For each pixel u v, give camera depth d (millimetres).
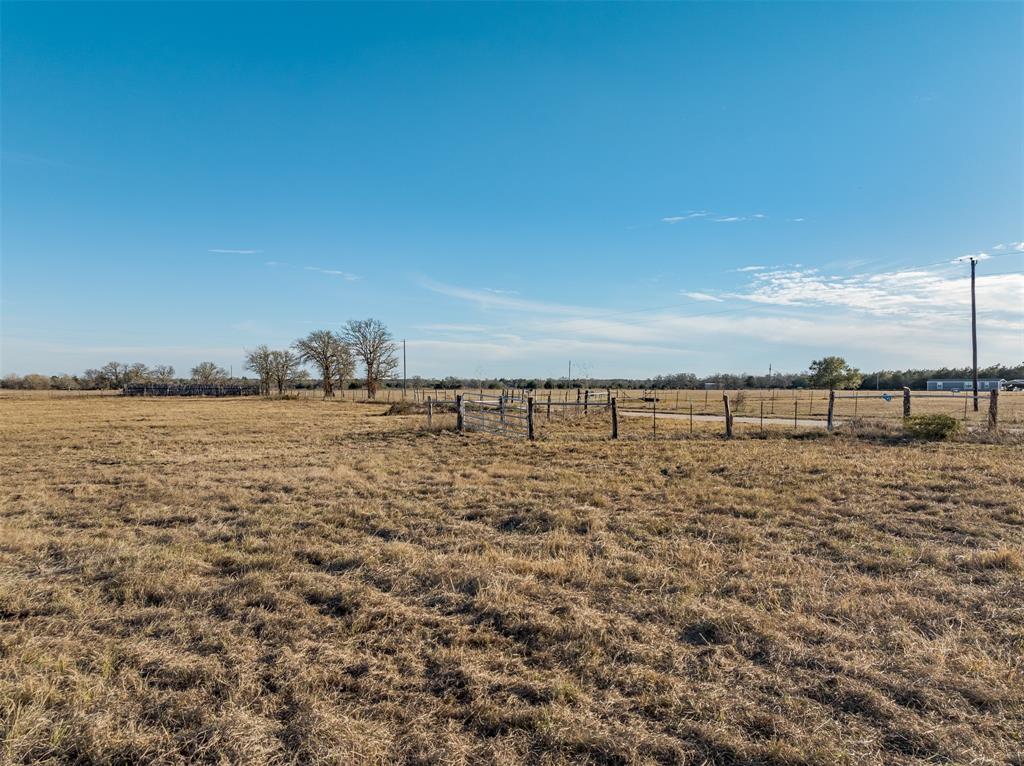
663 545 6980
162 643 4617
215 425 28797
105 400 68062
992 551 6332
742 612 4875
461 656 4277
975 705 3557
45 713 3611
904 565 6109
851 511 8359
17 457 16391
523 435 19344
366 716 3592
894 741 3262
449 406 38438
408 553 6770
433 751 3215
